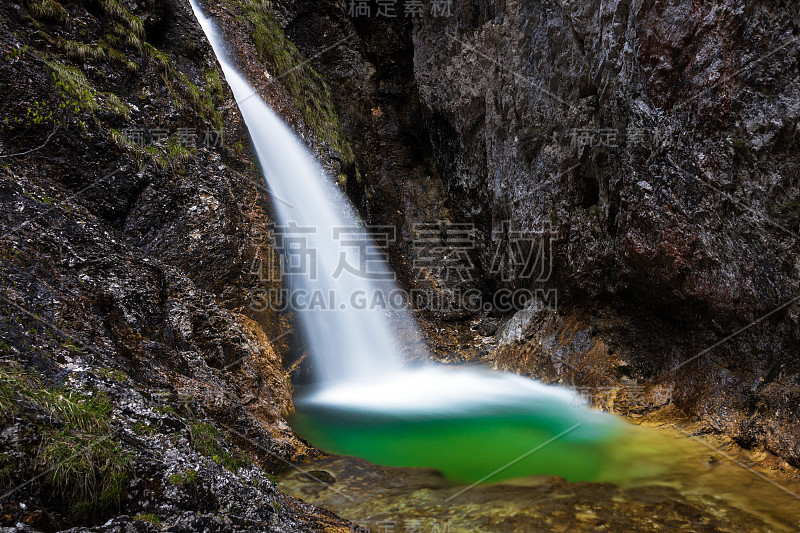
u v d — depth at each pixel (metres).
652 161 5.94
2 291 3.36
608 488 4.38
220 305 6.05
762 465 4.70
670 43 5.46
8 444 2.35
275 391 6.01
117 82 6.00
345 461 4.92
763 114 4.84
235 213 6.63
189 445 3.20
